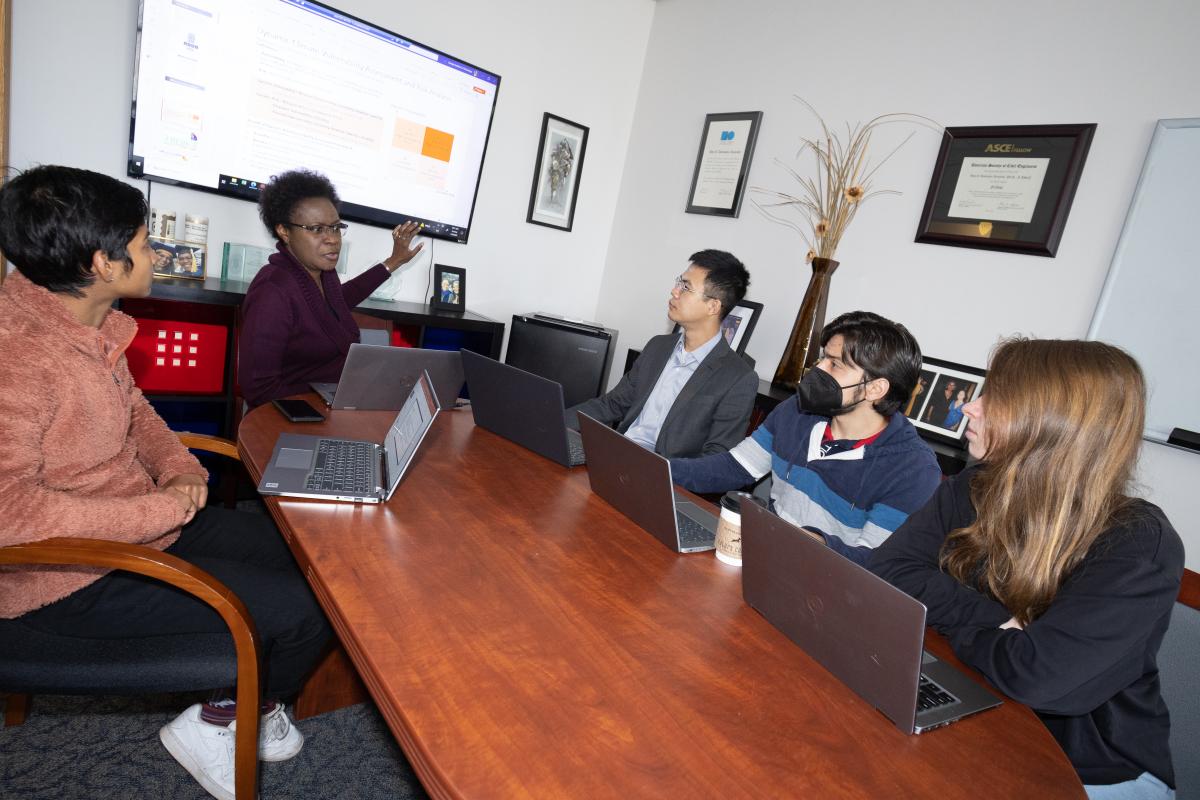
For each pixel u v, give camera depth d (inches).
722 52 133.6
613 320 154.1
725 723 31.4
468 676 31.5
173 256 96.7
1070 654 35.8
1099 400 39.9
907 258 106.4
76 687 40.6
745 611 42.8
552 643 35.4
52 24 88.2
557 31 133.8
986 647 38.6
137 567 39.3
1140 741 41.1
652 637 37.8
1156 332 82.8
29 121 89.4
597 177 149.6
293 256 83.6
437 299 127.1
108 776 54.7
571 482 61.0
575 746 28.2
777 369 110.9
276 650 47.6
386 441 60.0
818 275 106.5
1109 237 87.5
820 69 118.2
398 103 116.3
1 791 51.2
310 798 55.9
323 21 105.3
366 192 117.5
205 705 53.7
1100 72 88.6
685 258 139.8
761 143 126.9
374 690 30.6
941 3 103.4
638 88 149.6
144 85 93.8
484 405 71.4
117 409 47.6
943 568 47.1
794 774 28.9
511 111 132.7
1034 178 93.3
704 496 82.4
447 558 42.6
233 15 97.7
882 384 59.1
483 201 134.5
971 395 93.4
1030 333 94.0
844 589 34.8
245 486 108.2
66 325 42.9
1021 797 30.0
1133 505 40.6
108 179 43.4
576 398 130.1
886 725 33.5
